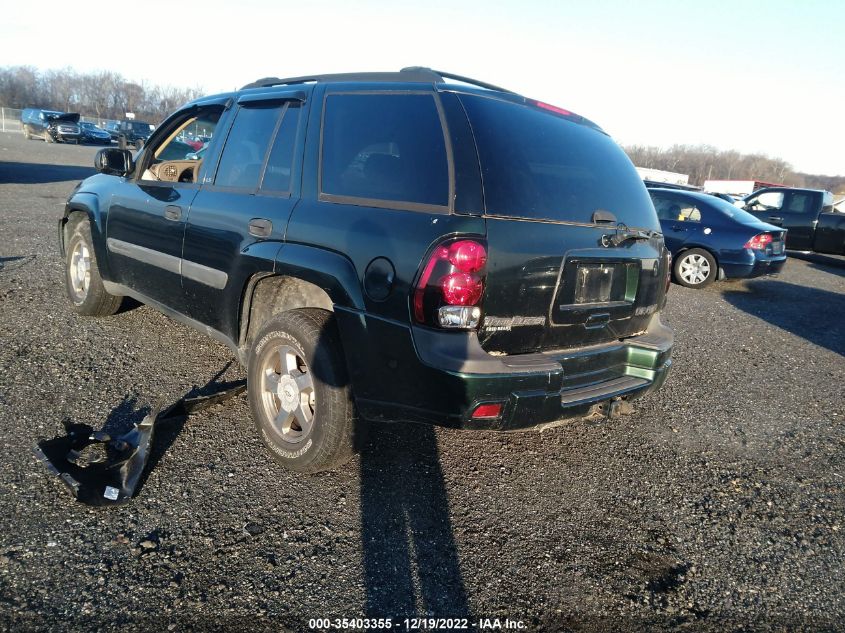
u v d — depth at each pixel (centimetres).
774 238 1000
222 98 417
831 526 327
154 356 456
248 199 352
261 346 329
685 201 1050
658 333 364
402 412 276
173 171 498
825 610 261
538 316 285
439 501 312
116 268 473
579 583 264
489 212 268
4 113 5638
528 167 292
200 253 378
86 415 358
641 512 324
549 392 275
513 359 273
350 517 291
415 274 261
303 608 233
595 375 321
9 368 411
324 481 319
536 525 302
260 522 281
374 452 353
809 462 402
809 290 1118
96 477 293
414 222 269
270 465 329
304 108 343
